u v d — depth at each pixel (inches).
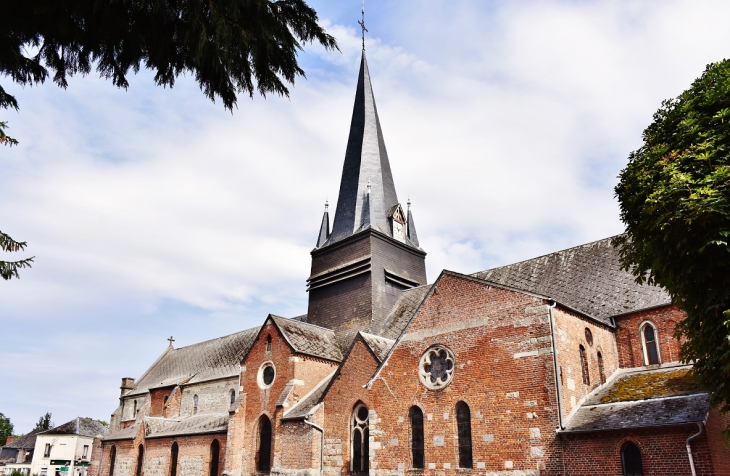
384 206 1742.1
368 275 1551.4
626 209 709.3
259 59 458.3
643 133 738.8
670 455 725.3
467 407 966.4
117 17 399.5
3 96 424.5
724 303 568.7
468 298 1027.9
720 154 617.6
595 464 789.9
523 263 1395.2
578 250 1304.1
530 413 876.6
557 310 922.1
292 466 1221.7
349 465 1147.3
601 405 876.6
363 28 2065.7
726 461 735.1
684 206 584.4
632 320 1077.1
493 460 897.5
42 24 390.6
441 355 1035.3
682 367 954.1
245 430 1402.6
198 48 409.4
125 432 1956.2
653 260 658.8
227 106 483.2
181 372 2149.4
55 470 3193.9
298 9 462.6
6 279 571.8
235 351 1983.3
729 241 571.8
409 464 1010.7
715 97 645.9
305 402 1305.4
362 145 1819.6
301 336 1428.4
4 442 4766.2
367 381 1173.7
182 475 1577.3
